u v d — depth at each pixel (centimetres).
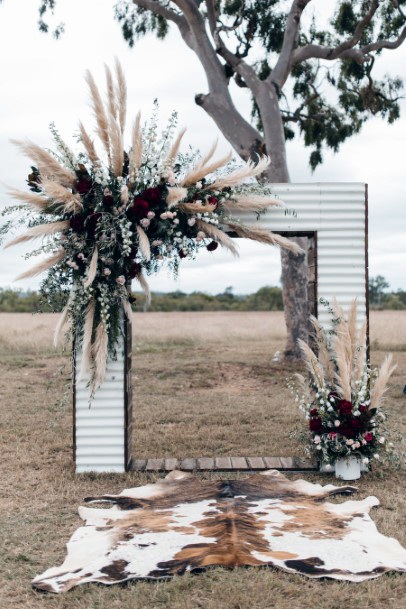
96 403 661
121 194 621
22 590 396
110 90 615
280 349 1925
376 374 672
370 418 641
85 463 662
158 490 589
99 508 550
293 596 379
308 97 1755
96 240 626
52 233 605
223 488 587
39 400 1113
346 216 679
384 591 383
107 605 373
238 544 443
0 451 766
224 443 809
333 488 591
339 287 683
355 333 654
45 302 644
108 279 634
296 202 676
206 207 622
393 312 4772
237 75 1616
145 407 1062
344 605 369
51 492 601
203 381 1339
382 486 613
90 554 442
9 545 471
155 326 2833
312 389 677
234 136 1484
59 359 1650
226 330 2575
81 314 642
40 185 605
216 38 1460
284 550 438
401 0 1522
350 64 1602
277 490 585
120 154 625
